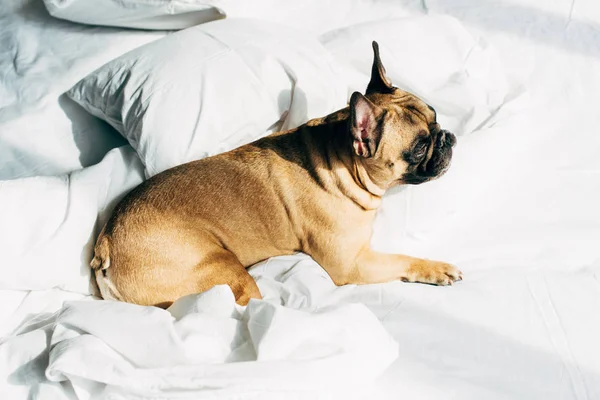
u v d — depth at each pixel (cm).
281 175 208
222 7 254
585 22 292
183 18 259
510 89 261
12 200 201
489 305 182
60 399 155
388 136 194
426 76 251
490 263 202
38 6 280
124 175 223
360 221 207
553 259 199
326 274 208
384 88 210
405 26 261
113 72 230
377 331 159
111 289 194
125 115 223
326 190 205
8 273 192
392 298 188
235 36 233
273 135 219
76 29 270
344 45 256
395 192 213
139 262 193
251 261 216
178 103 218
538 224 211
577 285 188
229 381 145
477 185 218
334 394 149
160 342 155
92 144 251
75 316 163
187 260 196
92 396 154
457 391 159
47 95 251
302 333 151
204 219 203
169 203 201
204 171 208
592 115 252
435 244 211
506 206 218
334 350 152
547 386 160
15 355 162
